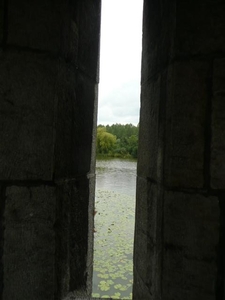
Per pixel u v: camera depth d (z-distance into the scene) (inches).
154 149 42.7
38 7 37.4
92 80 51.8
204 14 36.5
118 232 151.1
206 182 36.1
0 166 36.6
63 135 39.8
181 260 36.7
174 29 37.1
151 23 46.6
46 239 37.1
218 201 35.8
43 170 37.0
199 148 36.3
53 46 37.6
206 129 36.1
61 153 39.4
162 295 37.6
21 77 36.9
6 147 36.6
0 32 36.8
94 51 52.4
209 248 36.0
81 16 45.2
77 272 45.7
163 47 40.7
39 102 37.1
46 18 37.5
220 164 35.7
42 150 37.0
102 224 163.9
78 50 44.4
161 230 38.4
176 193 36.8
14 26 36.9
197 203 36.2
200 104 36.3
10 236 36.7
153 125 43.6
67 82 40.7
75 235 44.8
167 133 37.8
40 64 37.2
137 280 48.6
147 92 47.6
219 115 35.8
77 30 43.8
